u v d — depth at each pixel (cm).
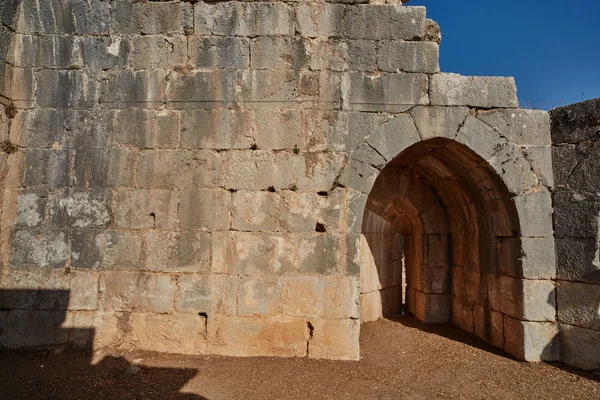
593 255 536
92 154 559
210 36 567
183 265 546
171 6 568
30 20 572
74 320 545
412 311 839
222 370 499
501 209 600
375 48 567
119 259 549
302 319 540
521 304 564
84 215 553
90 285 547
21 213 552
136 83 565
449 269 788
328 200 550
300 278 543
